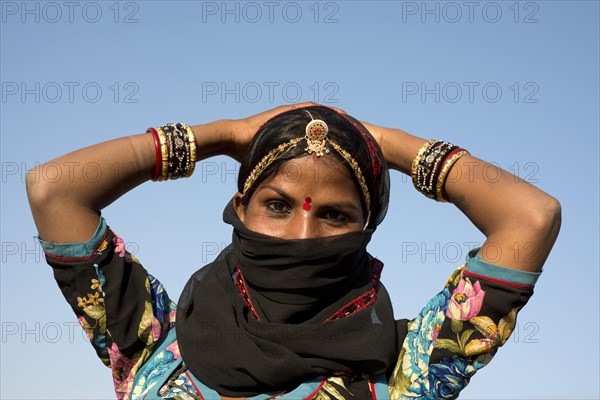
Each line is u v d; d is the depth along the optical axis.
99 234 3.96
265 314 3.87
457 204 4.07
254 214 3.86
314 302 3.83
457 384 3.77
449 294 3.88
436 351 3.78
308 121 3.83
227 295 3.93
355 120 4.07
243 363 3.70
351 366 3.75
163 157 4.17
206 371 3.78
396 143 4.30
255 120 4.40
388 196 4.12
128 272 4.03
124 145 4.12
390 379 3.87
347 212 3.82
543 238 3.77
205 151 4.29
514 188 3.88
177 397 3.74
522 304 3.78
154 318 4.02
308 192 3.77
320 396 3.66
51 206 3.93
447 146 4.16
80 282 3.94
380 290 4.03
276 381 3.68
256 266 3.83
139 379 3.96
